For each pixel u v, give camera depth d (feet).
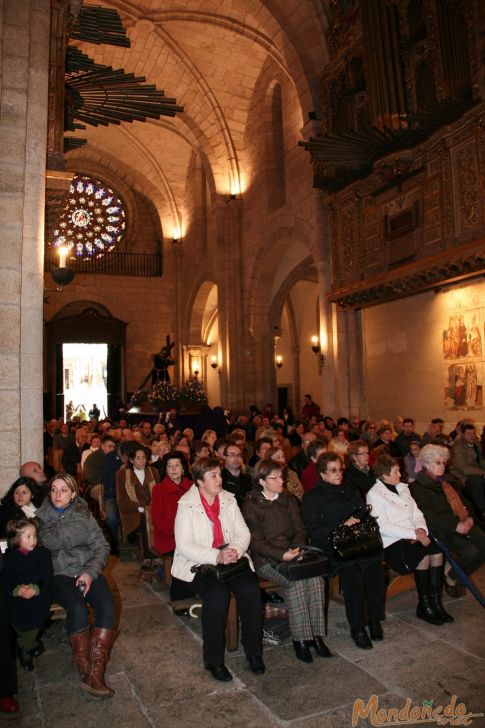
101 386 86.63
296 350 84.64
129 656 13.96
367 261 43.88
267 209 61.31
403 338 41.63
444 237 36.19
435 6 36.35
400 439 32.35
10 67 17.83
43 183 18.29
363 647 14.08
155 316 89.45
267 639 14.56
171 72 64.75
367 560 14.75
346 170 44.55
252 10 51.88
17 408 17.31
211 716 11.24
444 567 16.94
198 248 81.61
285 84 57.62
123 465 23.88
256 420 46.62
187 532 14.14
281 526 15.57
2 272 17.28
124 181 91.97
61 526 13.96
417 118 36.09
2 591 12.36
